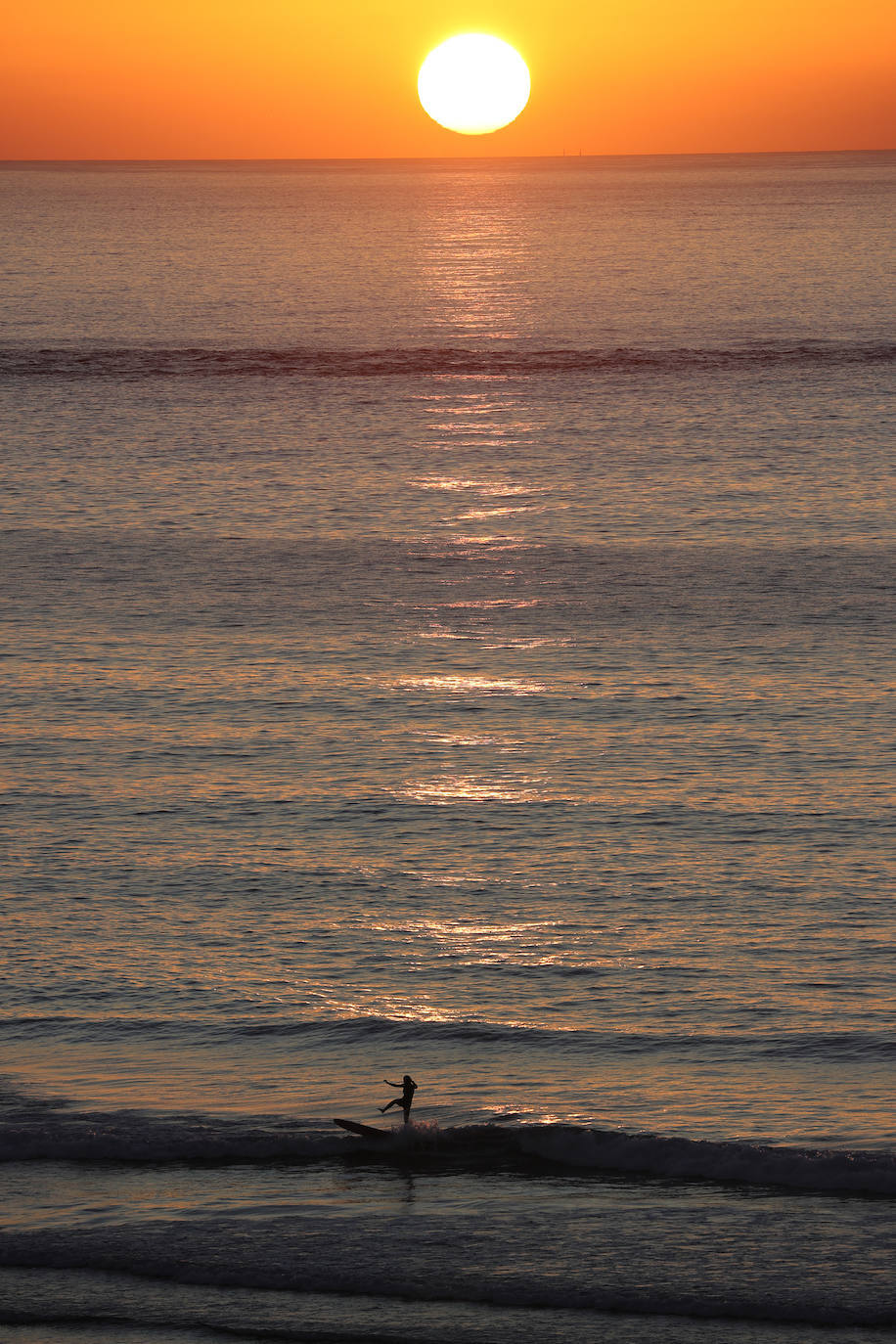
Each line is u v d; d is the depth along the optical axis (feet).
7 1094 205.05
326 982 250.16
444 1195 172.55
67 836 313.12
